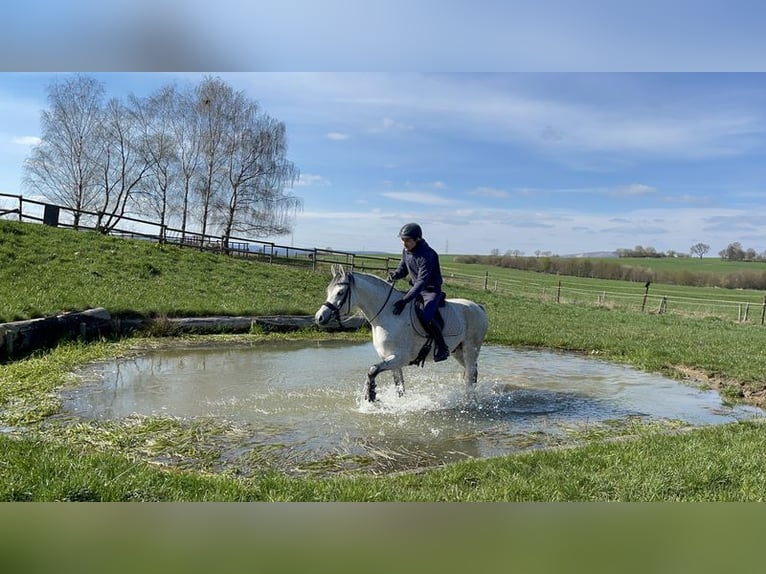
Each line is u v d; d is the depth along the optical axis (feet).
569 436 20.88
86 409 21.71
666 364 36.24
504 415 23.52
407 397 25.66
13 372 26.30
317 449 18.21
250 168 125.39
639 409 25.44
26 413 20.47
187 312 43.98
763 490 13.76
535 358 39.29
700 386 30.86
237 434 19.35
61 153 117.19
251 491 13.20
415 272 23.67
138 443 18.03
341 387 27.02
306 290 65.21
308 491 13.35
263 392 25.48
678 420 23.47
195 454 17.33
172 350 35.70
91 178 121.49
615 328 56.75
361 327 48.29
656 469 15.29
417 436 20.04
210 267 65.98
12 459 13.80
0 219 59.57
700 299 114.42
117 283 49.29
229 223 126.72
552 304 85.35
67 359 29.84
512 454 17.29
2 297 37.09
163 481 13.47
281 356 35.40
